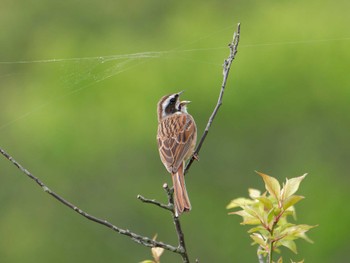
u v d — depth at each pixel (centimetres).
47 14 2305
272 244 588
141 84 1980
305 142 1944
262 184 1934
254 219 590
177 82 1978
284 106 1942
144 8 2227
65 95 2022
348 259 1873
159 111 823
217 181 1938
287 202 578
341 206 1897
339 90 1934
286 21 1969
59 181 1978
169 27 2130
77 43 2189
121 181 1955
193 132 788
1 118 2069
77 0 2288
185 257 593
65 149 1972
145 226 1931
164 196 1941
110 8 2261
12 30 2280
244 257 1888
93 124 1980
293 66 1947
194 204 1919
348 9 1964
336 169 1923
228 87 1941
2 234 1994
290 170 1930
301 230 586
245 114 1944
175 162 757
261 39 1978
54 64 2166
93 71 1606
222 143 1947
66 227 1973
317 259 1856
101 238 1931
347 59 1934
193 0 2172
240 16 2058
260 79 1936
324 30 1947
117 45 2141
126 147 1964
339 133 1938
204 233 1905
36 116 2045
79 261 1956
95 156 1970
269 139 1945
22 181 2003
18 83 2172
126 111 1967
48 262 1962
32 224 1969
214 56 2003
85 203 1961
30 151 2002
